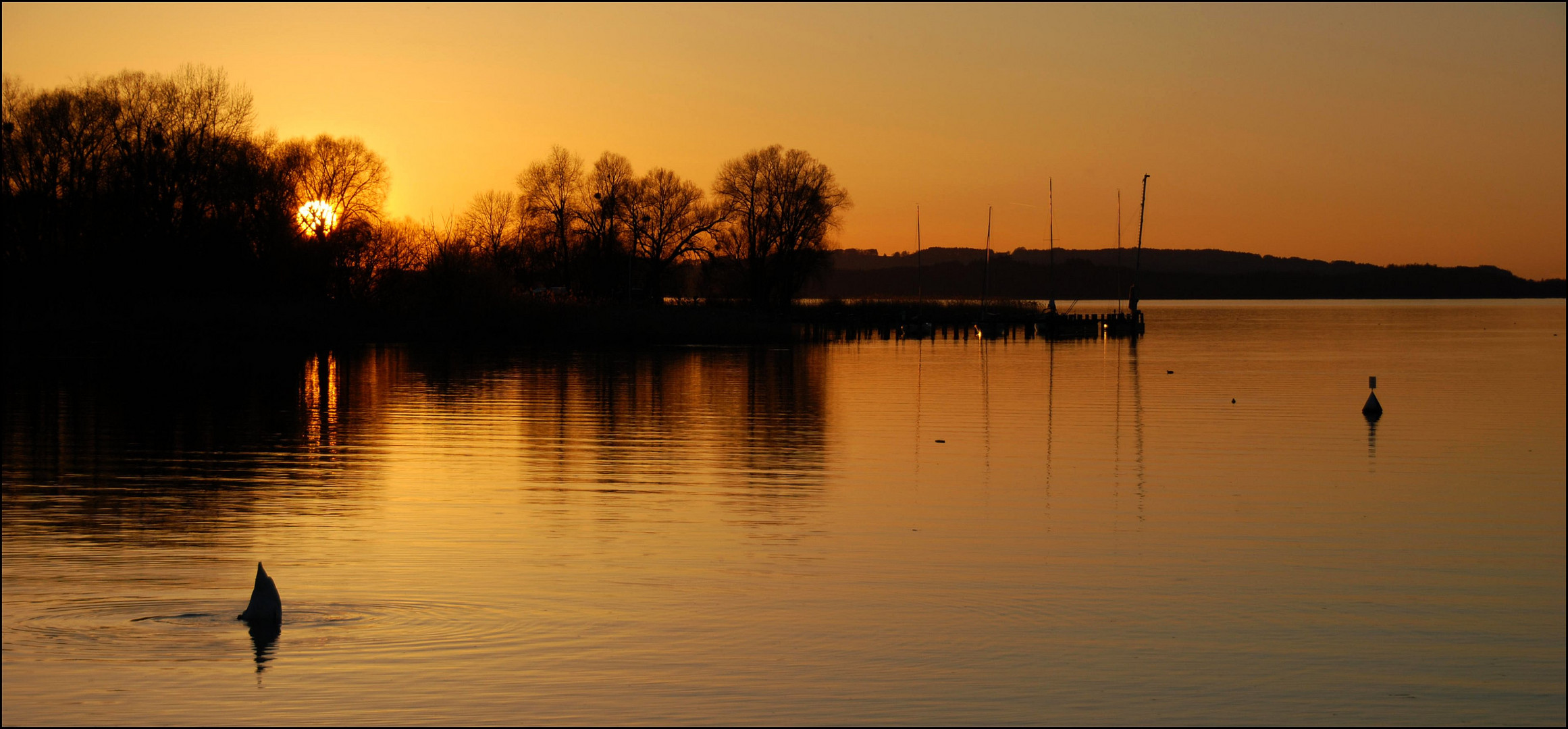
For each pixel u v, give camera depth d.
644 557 14.87
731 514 17.73
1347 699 10.40
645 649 11.23
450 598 12.80
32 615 11.97
